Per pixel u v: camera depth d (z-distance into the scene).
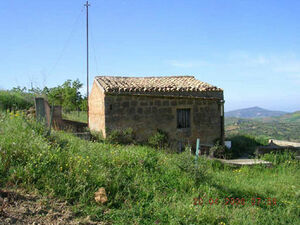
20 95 13.55
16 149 5.45
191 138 13.06
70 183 5.08
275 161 10.34
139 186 5.84
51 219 4.07
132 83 13.59
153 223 4.64
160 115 12.51
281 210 5.93
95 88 13.52
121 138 11.56
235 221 4.99
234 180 7.68
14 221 3.77
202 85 14.14
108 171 5.89
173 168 7.15
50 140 6.97
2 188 4.45
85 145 7.14
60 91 23.06
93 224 4.29
